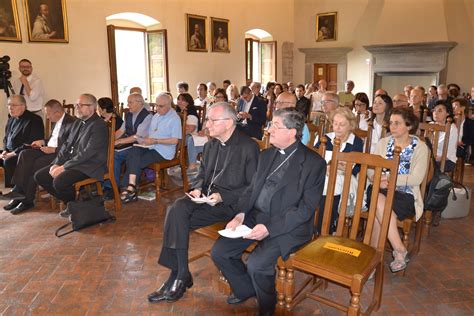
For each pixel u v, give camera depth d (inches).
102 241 138.7
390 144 120.5
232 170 105.9
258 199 95.7
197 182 111.7
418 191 114.8
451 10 424.8
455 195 153.6
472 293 104.2
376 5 463.2
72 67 284.0
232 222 94.6
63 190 154.7
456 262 121.3
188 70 370.3
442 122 168.1
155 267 120.0
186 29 361.7
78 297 104.5
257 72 496.1
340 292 106.9
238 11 423.5
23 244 136.8
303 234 91.3
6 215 165.5
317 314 97.0
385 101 151.0
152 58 352.2
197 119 232.4
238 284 95.8
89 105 160.2
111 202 178.7
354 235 94.2
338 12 485.4
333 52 490.9
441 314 95.5
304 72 517.3
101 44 300.4
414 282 110.1
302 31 511.5
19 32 252.1
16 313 97.9
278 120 89.5
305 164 89.7
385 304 99.7
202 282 111.0
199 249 132.3
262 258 87.6
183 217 99.7
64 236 143.1
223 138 107.0
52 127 199.6
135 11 318.3
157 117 186.4
